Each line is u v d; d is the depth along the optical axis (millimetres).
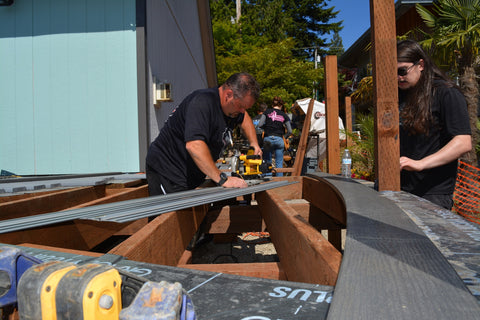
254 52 21438
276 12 32719
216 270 1417
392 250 857
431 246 886
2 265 584
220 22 25094
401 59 1927
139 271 799
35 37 5527
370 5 1871
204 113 2324
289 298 630
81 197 2562
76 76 5508
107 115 5484
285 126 7684
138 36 5391
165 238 1359
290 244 1290
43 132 5586
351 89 19125
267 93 19797
